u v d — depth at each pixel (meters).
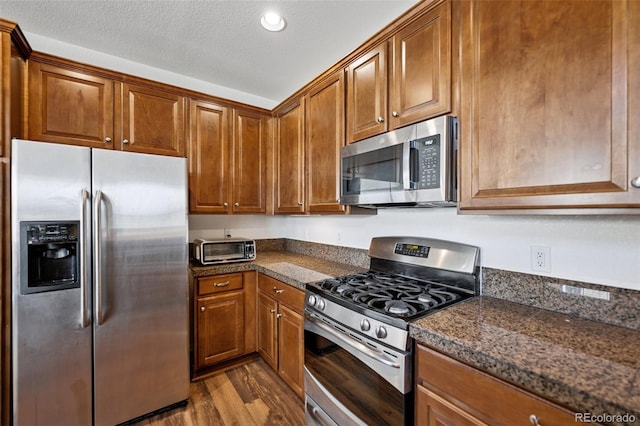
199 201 2.36
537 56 0.98
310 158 2.19
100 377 1.64
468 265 1.47
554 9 0.94
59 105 1.81
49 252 1.52
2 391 1.40
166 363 1.86
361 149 1.68
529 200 1.00
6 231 1.41
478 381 0.88
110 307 1.66
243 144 2.60
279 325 2.07
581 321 1.10
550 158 0.95
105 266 1.64
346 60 1.83
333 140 1.96
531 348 0.87
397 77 1.52
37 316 1.47
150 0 1.60
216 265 2.35
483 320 1.10
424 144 1.33
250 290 2.42
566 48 0.92
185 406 1.92
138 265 1.75
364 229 2.21
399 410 1.08
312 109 2.17
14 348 1.42
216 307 2.26
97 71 1.94
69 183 1.54
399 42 1.51
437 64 1.33
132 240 1.73
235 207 2.55
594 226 1.13
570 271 1.18
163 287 1.84
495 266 1.42
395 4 1.64
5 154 1.42
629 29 0.80
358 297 1.40
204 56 2.19
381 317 1.18
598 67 0.85
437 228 1.70
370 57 1.68
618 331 1.00
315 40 1.98
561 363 0.78
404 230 1.90
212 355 2.25
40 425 1.48
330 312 1.46
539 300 1.26
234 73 2.46
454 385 0.94
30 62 1.71
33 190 1.45
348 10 1.69
